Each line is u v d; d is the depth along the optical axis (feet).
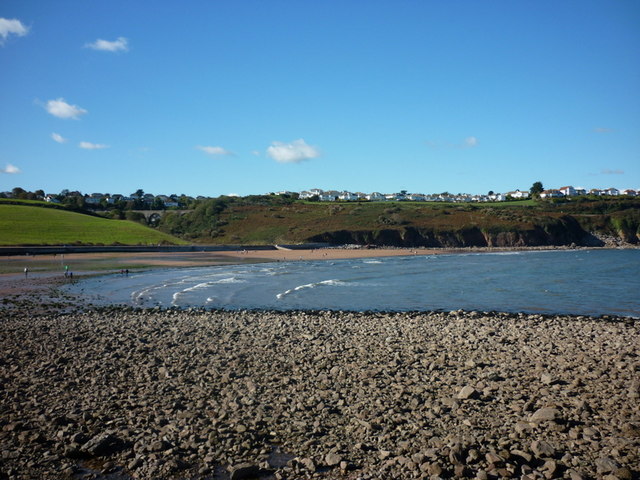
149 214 579.89
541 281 173.88
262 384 48.85
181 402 43.32
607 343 70.54
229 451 34.17
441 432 36.73
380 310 112.16
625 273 203.72
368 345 68.08
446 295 137.80
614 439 34.86
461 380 49.83
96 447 33.73
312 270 221.87
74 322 88.84
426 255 355.77
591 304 120.67
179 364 56.59
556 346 67.82
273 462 32.76
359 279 182.09
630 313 107.65
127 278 179.32
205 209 572.51
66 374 52.21
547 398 43.93
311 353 62.80
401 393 45.21
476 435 36.01
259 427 38.04
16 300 120.16
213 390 46.83
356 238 469.57
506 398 44.01
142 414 40.42
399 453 33.37
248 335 75.92
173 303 121.19
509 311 110.32
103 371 53.57
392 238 477.36
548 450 32.94
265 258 309.01
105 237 360.48
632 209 585.63
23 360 58.18
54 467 31.91
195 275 195.00
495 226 503.20
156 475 31.07
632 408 41.50
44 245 301.43
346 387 47.67
